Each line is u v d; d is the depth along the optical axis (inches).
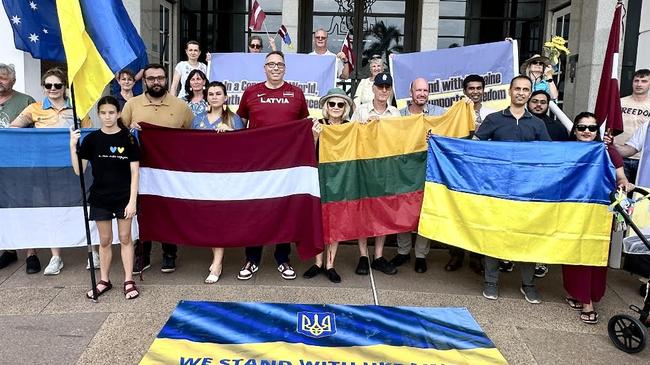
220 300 179.3
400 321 162.7
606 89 194.9
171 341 145.5
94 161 174.1
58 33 228.5
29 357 141.0
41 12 225.0
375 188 205.2
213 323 157.1
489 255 183.5
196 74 215.9
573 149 177.8
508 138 190.1
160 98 200.7
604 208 173.0
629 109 232.8
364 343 147.7
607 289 202.7
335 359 138.9
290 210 197.6
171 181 197.0
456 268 215.6
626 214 159.5
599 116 196.2
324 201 201.9
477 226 185.6
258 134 195.5
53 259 202.8
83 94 173.0
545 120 214.8
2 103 218.8
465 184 188.2
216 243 196.9
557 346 155.5
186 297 181.2
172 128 194.7
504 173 182.7
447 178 191.6
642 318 157.3
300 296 184.1
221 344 144.8
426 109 226.8
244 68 261.7
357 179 203.3
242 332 151.9
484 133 195.0
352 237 203.9
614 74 194.4
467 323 164.1
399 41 422.9
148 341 150.8
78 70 167.8
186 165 196.7
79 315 166.1
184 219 197.5
